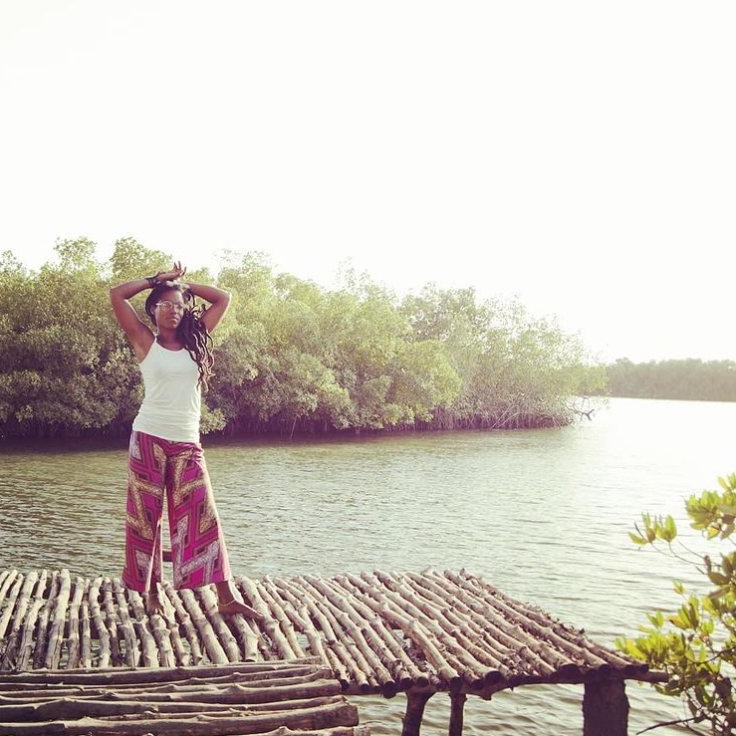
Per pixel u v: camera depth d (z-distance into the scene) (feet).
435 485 86.28
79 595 21.27
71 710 13.20
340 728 13.06
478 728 25.02
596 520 65.67
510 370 204.95
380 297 187.52
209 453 117.70
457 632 18.97
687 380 506.89
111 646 17.56
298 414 151.53
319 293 175.32
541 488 85.92
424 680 16.38
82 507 64.44
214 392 144.56
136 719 13.01
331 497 75.05
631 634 34.63
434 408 189.26
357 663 17.25
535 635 19.40
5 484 78.23
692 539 58.29
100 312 132.87
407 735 18.97
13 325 129.18
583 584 43.73
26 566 44.39
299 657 17.16
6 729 12.10
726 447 150.20
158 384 16.78
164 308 16.74
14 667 16.35
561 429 202.18
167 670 15.39
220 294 17.78
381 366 169.68
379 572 25.38
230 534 56.03
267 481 86.12
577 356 211.00
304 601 21.56
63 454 108.68
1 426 130.11
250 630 18.34
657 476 100.37
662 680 17.97
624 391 524.93
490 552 52.29
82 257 135.85
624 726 17.57
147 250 138.92
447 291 216.54
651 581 44.47
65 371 127.34
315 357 155.22
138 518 17.03
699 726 25.17
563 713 26.27
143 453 16.92
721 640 31.83
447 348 197.57
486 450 133.90
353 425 161.48
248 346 143.84
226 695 14.29
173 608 20.11
